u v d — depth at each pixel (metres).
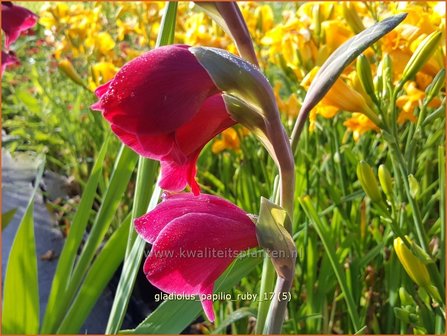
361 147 0.48
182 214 0.23
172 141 0.20
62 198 0.85
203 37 0.55
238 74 0.19
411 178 0.32
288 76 0.49
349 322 0.44
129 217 0.37
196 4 0.24
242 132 0.50
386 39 0.38
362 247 0.44
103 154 0.39
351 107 0.34
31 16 0.53
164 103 0.19
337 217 0.44
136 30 0.75
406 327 0.39
